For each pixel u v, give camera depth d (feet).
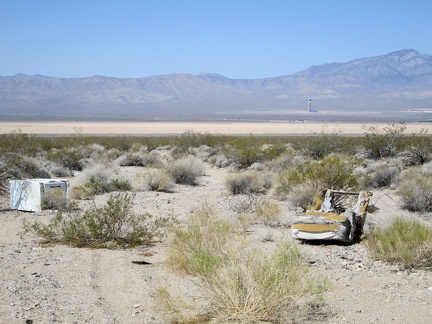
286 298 25.55
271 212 51.42
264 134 321.11
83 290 29.53
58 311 26.03
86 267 34.55
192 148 162.50
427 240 35.81
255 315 23.99
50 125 490.49
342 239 41.27
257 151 119.96
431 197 58.85
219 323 23.80
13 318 24.81
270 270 25.07
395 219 42.57
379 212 57.52
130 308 26.66
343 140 139.03
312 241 42.22
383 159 113.50
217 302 24.85
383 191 75.20
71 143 168.04
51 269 34.01
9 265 34.73
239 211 56.85
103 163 113.50
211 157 136.56
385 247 36.94
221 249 32.14
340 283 31.09
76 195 71.15
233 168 115.96
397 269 34.50
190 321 24.34
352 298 28.22
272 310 24.21
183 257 33.71
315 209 47.98
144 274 32.58
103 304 27.30
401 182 73.20
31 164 92.94
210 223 40.42
